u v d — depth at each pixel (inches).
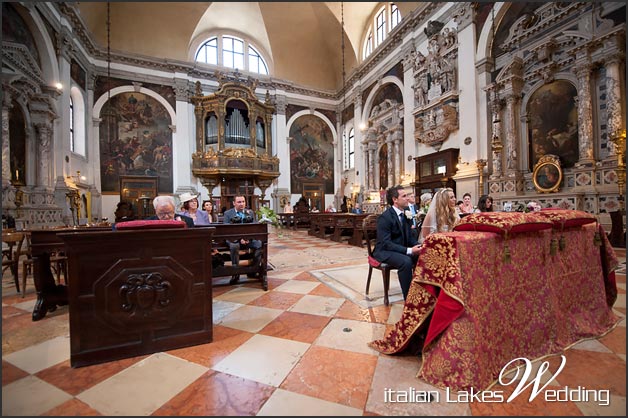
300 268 211.5
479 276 75.2
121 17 597.6
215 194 695.1
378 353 87.9
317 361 83.4
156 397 67.6
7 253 175.6
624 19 272.1
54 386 72.7
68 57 450.9
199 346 93.9
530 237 87.8
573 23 309.0
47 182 386.6
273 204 756.6
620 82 277.1
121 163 608.4
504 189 363.9
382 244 127.6
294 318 116.5
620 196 268.2
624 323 105.9
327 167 834.8
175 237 93.0
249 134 708.0
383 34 654.5
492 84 377.1
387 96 637.9
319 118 827.4
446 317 73.6
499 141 343.0
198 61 713.0
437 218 125.8
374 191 671.1
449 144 458.6
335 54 804.0
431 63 478.9
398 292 149.3
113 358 85.2
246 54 760.3
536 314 86.5
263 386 71.5
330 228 476.1
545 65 330.0
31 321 120.1
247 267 161.5
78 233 81.4
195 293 95.4
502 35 385.1
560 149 324.5
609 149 282.7
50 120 391.5
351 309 125.9
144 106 633.0
